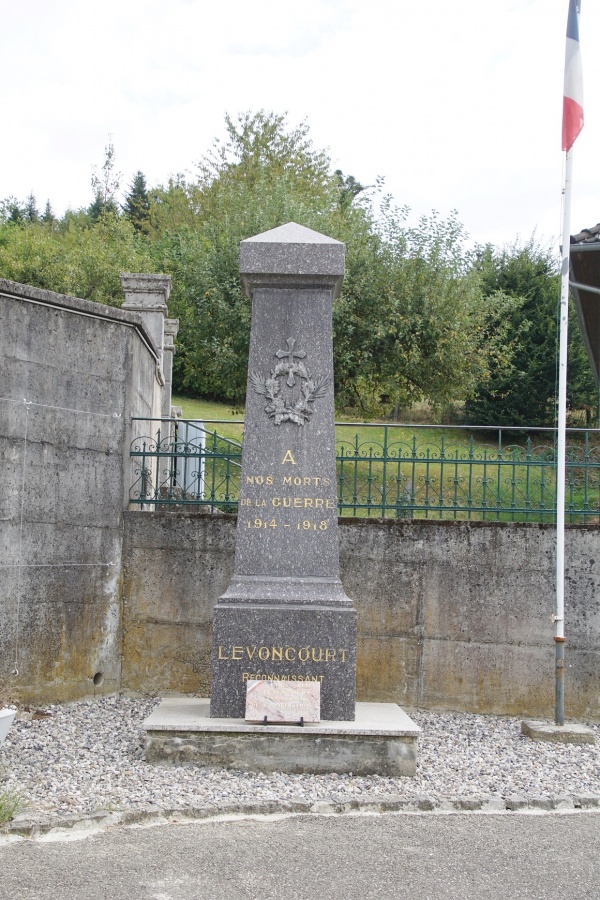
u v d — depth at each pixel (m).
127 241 32.19
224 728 7.38
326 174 37.81
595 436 27.08
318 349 8.22
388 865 5.45
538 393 27.39
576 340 27.88
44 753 7.68
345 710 7.77
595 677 9.94
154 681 10.04
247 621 7.82
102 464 9.96
